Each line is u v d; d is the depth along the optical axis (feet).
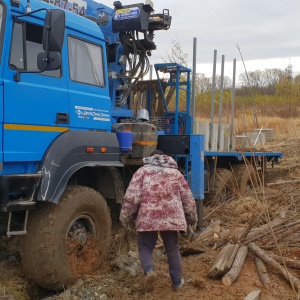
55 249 16.66
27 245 16.56
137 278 17.88
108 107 20.42
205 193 31.22
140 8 24.48
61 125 17.75
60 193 16.79
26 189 16.07
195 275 18.10
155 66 28.71
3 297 15.38
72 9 21.86
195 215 17.25
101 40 20.39
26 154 16.28
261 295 16.16
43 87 16.97
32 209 16.80
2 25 15.61
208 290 16.71
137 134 22.65
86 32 19.36
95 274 18.60
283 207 27.14
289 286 16.96
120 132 21.17
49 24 15.06
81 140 18.30
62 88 17.88
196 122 29.58
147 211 16.30
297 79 104.06
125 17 24.66
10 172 16.03
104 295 16.56
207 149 30.81
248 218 25.86
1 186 15.25
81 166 18.07
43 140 16.97
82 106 18.81
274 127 77.46
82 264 18.31
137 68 25.44
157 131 25.68
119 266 19.07
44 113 16.99
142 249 16.88
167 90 29.35
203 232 23.12
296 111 95.91
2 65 15.51
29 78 16.49
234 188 32.17
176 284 16.70
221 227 25.16
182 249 20.72
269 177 40.47
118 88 25.22
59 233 16.81
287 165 48.03
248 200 29.60
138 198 16.58
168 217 16.25
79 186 18.38
